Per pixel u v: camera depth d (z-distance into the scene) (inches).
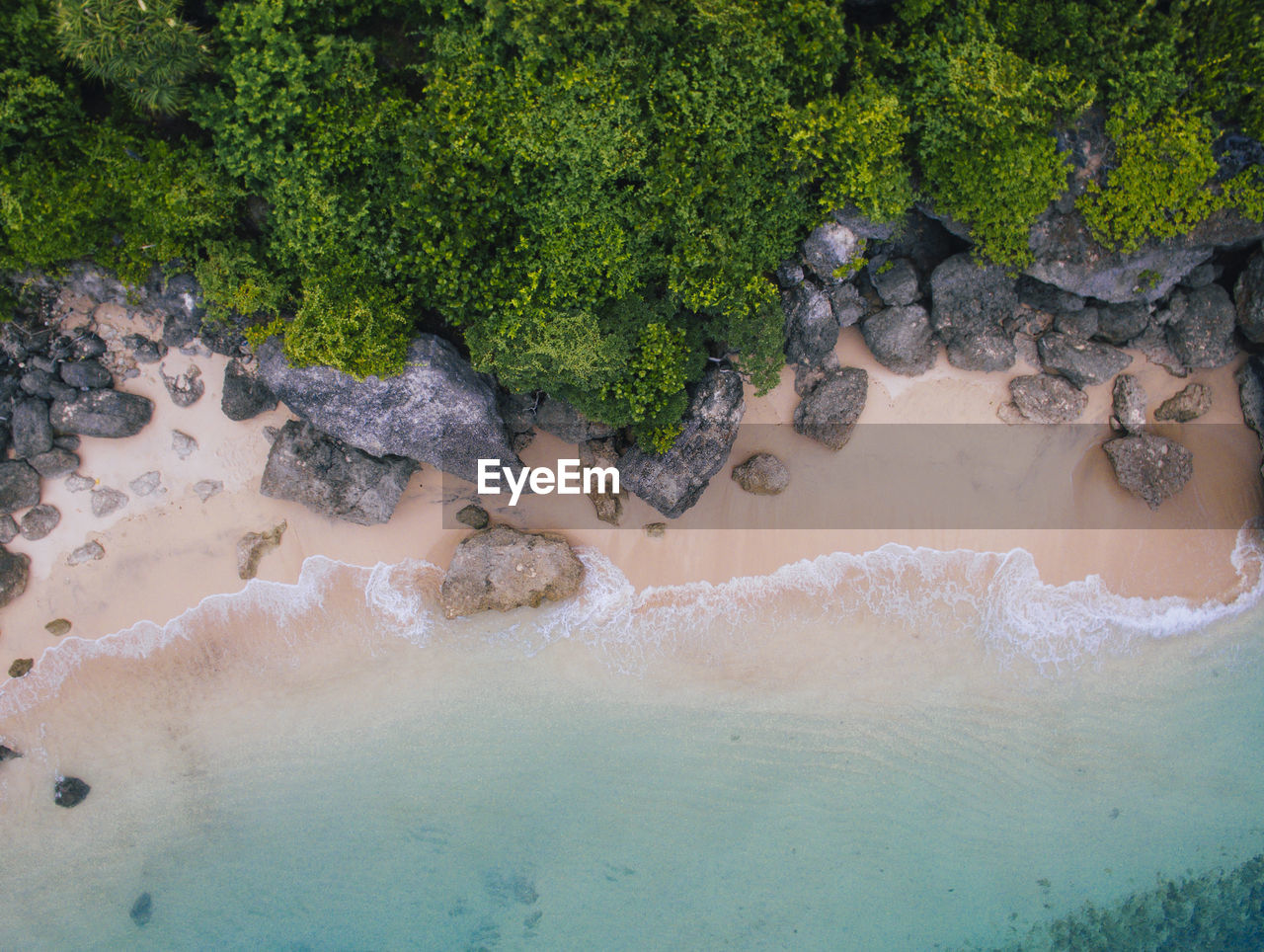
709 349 568.7
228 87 459.5
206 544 595.2
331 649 609.3
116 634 597.0
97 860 602.2
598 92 447.8
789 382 597.3
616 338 495.5
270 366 515.2
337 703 610.2
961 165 485.7
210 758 607.8
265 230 505.4
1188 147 483.8
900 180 488.7
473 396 535.2
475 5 442.3
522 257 486.6
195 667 604.1
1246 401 606.9
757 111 460.4
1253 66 466.3
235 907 611.2
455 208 461.1
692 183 468.8
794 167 479.2
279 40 432.1
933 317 575.2
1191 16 470.3
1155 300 585.0
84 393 558.9
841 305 568.1
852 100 468.4
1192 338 584.4
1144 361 604.4
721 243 477.4
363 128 452.1
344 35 462.9
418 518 603.8
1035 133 486.0
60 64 444.8
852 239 530.3
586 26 436.5
